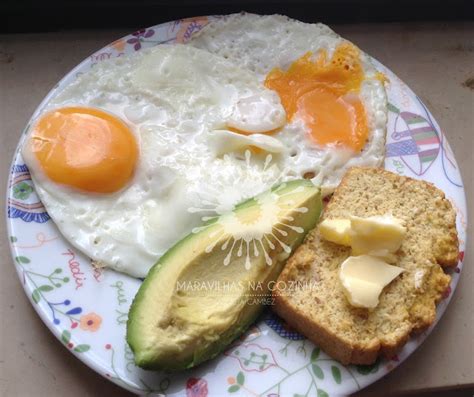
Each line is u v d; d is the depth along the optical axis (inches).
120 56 10.8
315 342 8.4
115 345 8.3
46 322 8.4
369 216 9.0
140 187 9.6
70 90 10.3
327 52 10.9
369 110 10.5
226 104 10.4
